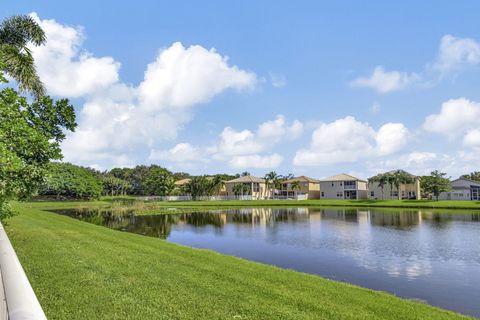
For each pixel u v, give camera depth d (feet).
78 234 57.98
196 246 75.51
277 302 25.93
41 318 8.11
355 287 35.35
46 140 36.91
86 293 25.31
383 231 100.78
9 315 8.21
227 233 97.04
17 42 64.80
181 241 83.10
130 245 48.55
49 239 49.32
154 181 359.66
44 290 25.70
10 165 30.14
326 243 79.61
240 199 340.18
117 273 31.30
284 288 30.09
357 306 27.09
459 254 66.54
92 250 42.22
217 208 210.59
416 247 74.38
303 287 31.22
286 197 370.73
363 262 59.36
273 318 22.61
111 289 26.48
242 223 124.47
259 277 33.58
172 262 37.76
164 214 162.40
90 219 133.08
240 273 34.53
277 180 369.71
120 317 21.26
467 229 105.09
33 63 60.59
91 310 22.17
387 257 63.77
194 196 328.08
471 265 57.31
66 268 32.07
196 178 331.57
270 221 132.16
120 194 414.00
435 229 105.60
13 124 33.53
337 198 346.74
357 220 135.85
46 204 222.07
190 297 25.67
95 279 28.91
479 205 211.61
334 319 23.35
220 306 24.16
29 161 38.17
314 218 145.18
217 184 348.59
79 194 283.79
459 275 50.93
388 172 312.09
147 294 25.79
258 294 27.58
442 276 50.37
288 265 57.00
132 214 158.10
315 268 55.11
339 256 64.54
